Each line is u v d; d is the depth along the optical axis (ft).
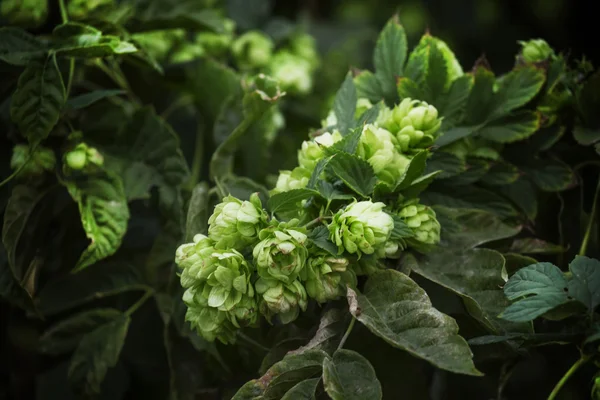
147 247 3.02
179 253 2.43
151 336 3.08
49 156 2.82
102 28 2.89
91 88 3.06
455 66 2.76
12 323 3.00
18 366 3.06
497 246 2.67
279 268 2.39
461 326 2.63
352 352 2.44
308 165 2.54
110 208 2.80
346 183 2.48
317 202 2.52
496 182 2.71
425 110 2.58
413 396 2.64
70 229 2.94
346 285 2.46
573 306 2.45
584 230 2.76
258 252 2.38
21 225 2.79
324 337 2.48
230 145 2.84
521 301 2.41
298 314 2.52
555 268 2.45
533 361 2.92
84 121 2.90
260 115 2.79
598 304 2.42
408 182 2.52
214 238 2.43
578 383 2.70
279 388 2.44
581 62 2.82
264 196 2.74
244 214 2.41
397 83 2.69
